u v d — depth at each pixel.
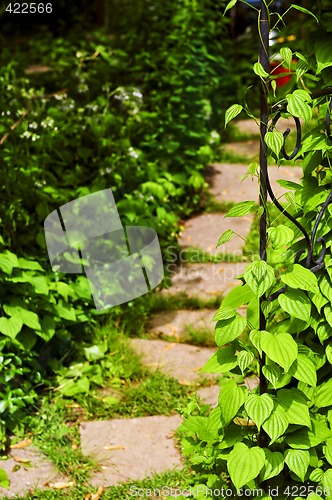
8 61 9.02
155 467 3.97
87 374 4.71
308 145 2.97
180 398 4.55
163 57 8.15
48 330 4.52
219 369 2.94
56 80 8.54
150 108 8.09
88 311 5.16
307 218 3.07
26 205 5.44
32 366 4.50
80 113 6.92
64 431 4.21
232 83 10.78
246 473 2.79
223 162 8.75
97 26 11.73
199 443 3.42
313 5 3.12
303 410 2.88
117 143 6.60
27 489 3.79
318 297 2.95
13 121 5.99
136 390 4.60
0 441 4.05
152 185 6.72
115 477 3.89
